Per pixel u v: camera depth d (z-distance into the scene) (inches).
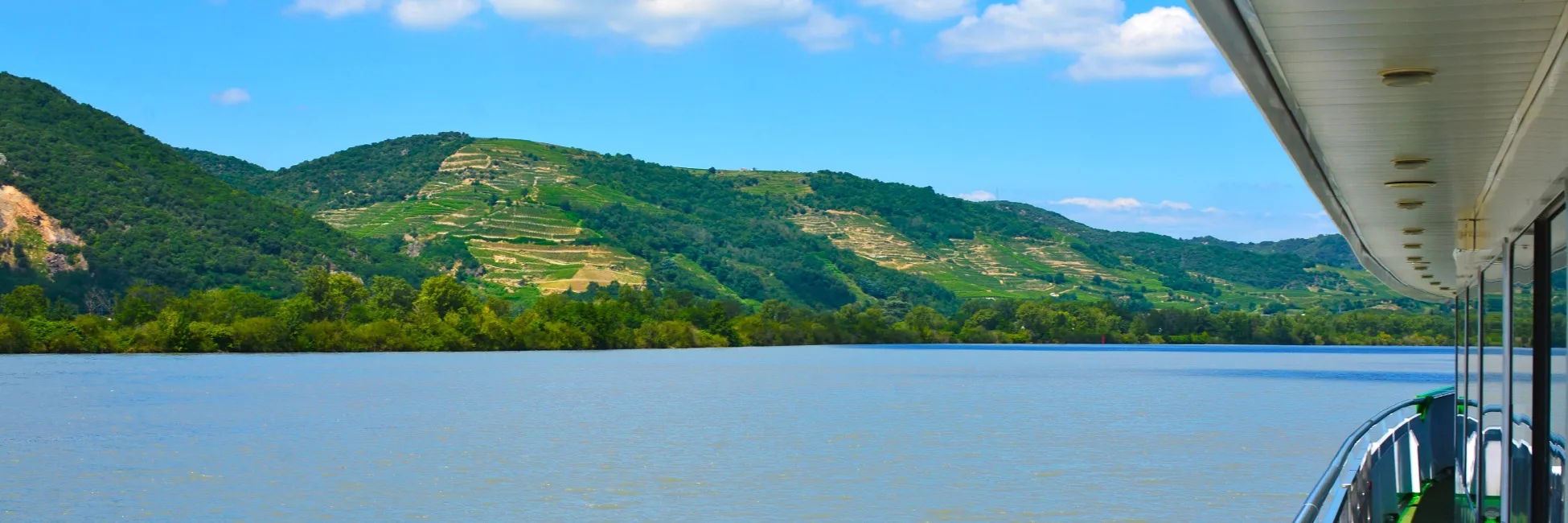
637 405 3656.5
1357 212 487.2
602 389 4315.9
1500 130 307.1
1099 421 3282.5
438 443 2657.5
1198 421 3280.0
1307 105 289.1
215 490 2001.7
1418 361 7475.4
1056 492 2018.9
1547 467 377.4
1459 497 752.3
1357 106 287.9
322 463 2320.4
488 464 2326.5
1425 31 224.8
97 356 5693.9
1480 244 534.6
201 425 2947.8
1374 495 571.8
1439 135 317.1
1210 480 2167.8
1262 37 233.3
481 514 1804.9
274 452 2476.6
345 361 5915.4
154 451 2464.3
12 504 1851.6
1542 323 386.9
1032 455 2500.0
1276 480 2156.7
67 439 2645.2
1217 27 227.5
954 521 1774.1
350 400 3651.6
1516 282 452.8
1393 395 4239.7
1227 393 4350.4
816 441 2743.6
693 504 1894.7
